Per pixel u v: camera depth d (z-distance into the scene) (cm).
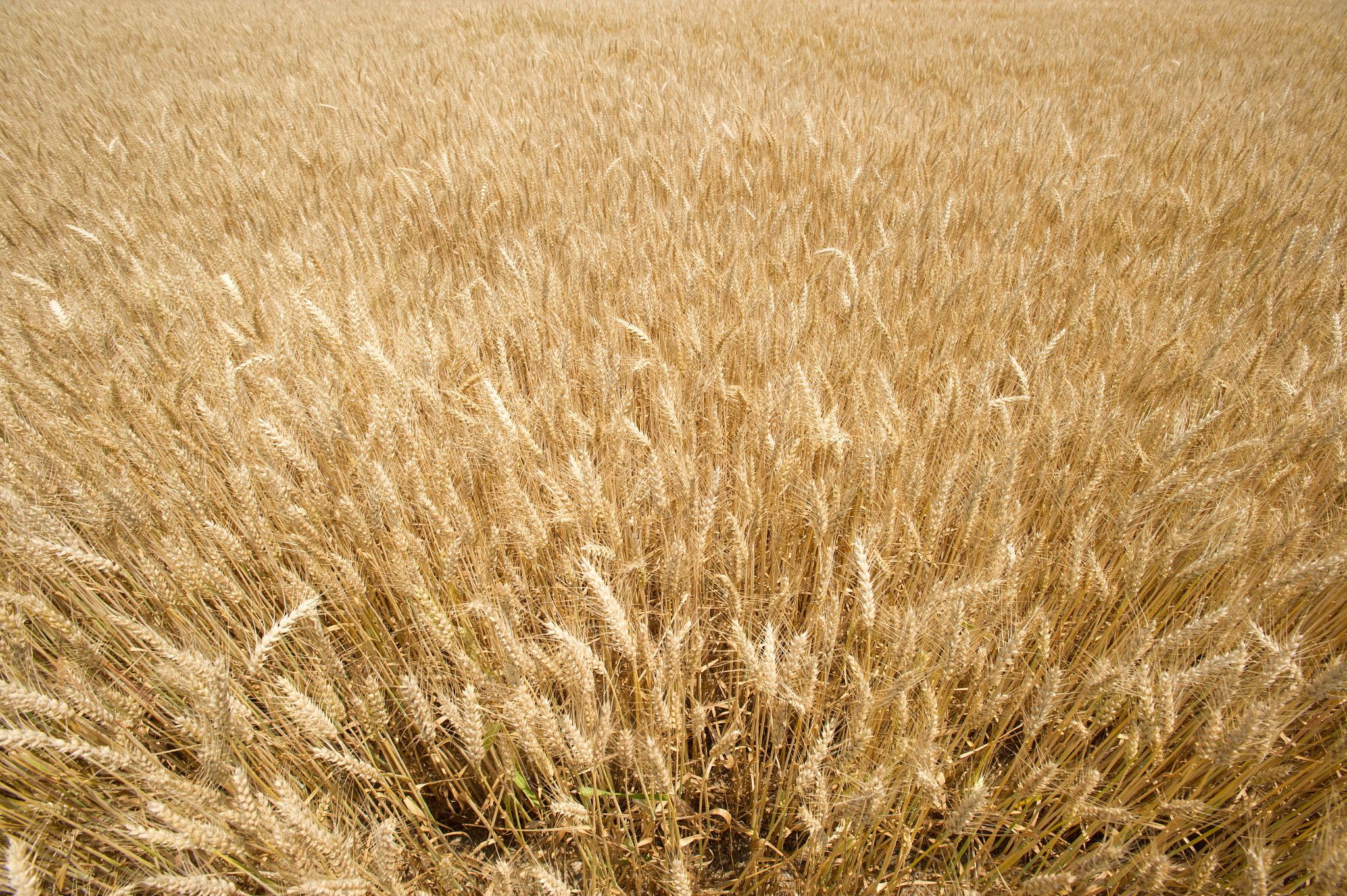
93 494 244
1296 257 457
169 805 193
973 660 229
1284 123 884
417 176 643
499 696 198
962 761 248
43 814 204
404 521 260
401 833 216
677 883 179
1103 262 494
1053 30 1658
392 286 432
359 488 311
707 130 750
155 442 293
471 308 396
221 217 586
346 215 580
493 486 319
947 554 306
